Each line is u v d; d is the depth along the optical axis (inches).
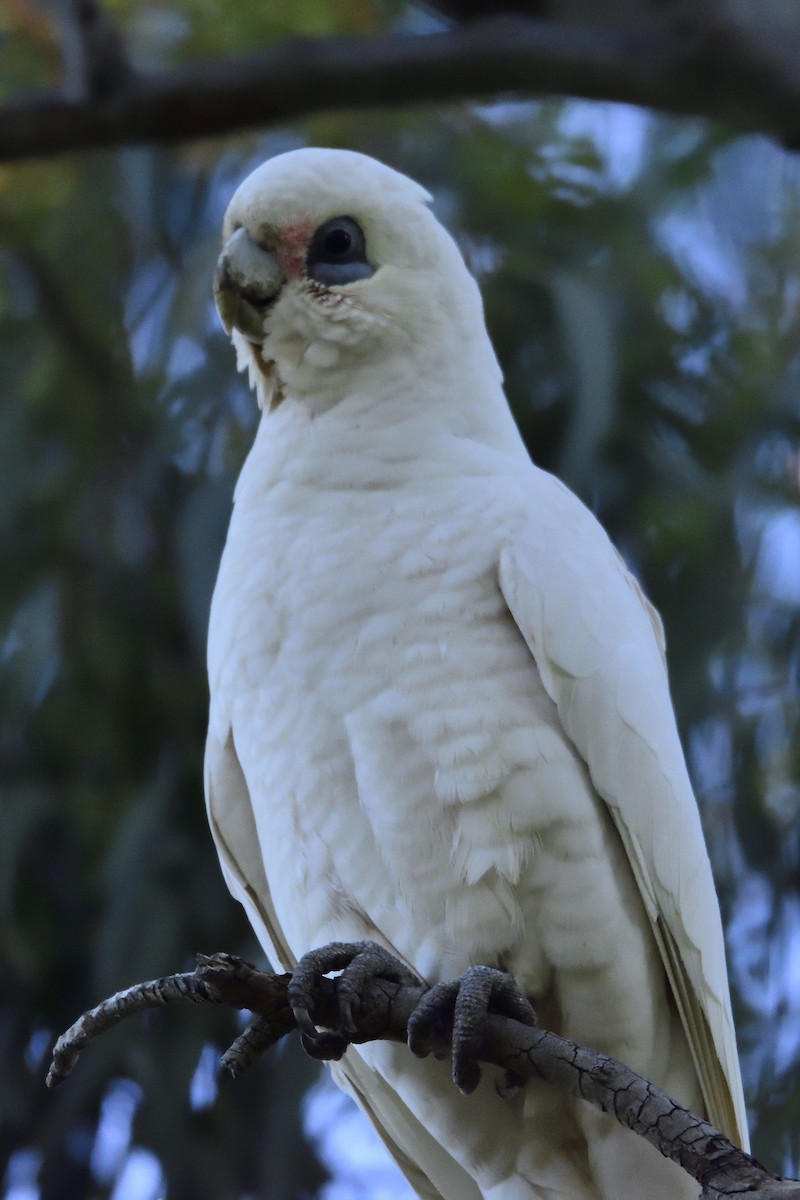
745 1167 168.9
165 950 189.2
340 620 173.5
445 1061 173.6
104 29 182.9
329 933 173.9
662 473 192.2
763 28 181.3
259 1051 171.2
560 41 181.8
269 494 175.0
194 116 183.0
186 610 190.5
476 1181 174.6
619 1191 173.5
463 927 172.9
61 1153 189.5
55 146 183.5
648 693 173.8
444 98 182.7
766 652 192.1
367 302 175.6
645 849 173.3
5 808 191.9
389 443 174.9
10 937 191.3
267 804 174.2
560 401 191.8
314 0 190.2
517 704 173.0
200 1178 188.5
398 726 173.0
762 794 190.4
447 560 173.5
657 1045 173.8
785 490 192.2
